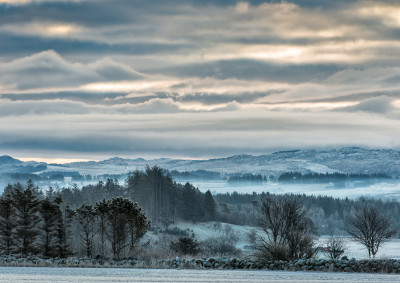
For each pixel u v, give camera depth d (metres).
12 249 68.69
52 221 70.69
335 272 33.75
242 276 29.09
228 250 108.00
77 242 80.88
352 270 34.44
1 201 69.75
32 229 71.00
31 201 71.75
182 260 38.16
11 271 30.58
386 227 95.56
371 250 90.75
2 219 70.12
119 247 57.09
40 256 45.50
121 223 58.31
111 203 59.75
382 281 26.86
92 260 40.34
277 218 65.88
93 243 64.31
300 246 45.16
